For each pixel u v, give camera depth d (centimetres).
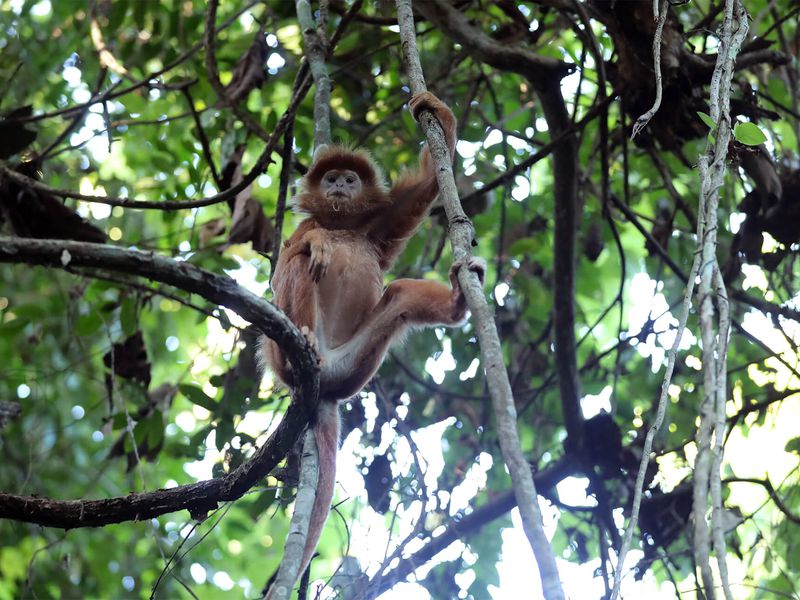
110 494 1277
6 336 1044
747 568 780
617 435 845
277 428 551
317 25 845
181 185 943
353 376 677
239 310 507
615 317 1202
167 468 1216
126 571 1273
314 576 1287
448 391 950
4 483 1177
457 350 962
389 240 753
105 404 1126
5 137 785
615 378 866
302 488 511
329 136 773
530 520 343
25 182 722
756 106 782
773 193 777
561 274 866
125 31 1069
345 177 752
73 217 785
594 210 1014
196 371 1056
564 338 870
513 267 1008
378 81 1062
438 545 812
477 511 855
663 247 905
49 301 1277
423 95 593
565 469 862
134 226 1187
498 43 805
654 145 889
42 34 1189
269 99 1055
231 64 998
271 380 821
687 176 1027
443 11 809
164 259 489
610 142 1041
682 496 807
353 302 709
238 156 849
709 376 352
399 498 750
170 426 1268
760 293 930
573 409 869
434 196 739
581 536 852
